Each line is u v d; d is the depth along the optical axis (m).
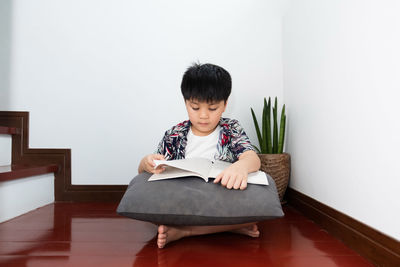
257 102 1.70
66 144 1.67
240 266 0.73
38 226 1.13
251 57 1.70
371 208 0.76
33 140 1.67
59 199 1.66
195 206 0.81
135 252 0.84
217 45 1.70
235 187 0.80
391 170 0.67
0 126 1.52
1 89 1.66
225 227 0.93
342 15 0.94
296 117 1.45
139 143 1.69
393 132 0.67
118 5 1.70
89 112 1.68
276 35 1.71
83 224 1.16
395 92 0.66
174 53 1.70
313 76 1.21
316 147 1.18
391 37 0.67
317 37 1.17
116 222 1.20
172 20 1.71
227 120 1.13
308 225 1.14
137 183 0.92
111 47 1.70
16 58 1.67
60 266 0.73
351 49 0.88
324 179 1.09
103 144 1.68
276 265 0.74
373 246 0.74
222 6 1.71
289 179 1.57
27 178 1.38
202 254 0.82
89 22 1.69
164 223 0.85
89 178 1.67
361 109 0.81
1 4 1.67
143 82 1.70
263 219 0.82
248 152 0.99
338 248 0.87
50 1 1.68
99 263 0.75
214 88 0.92
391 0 0.67
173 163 0.87
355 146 0.85
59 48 1.68
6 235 1.01
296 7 1.45
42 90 1.67
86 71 1.69
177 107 1.70
